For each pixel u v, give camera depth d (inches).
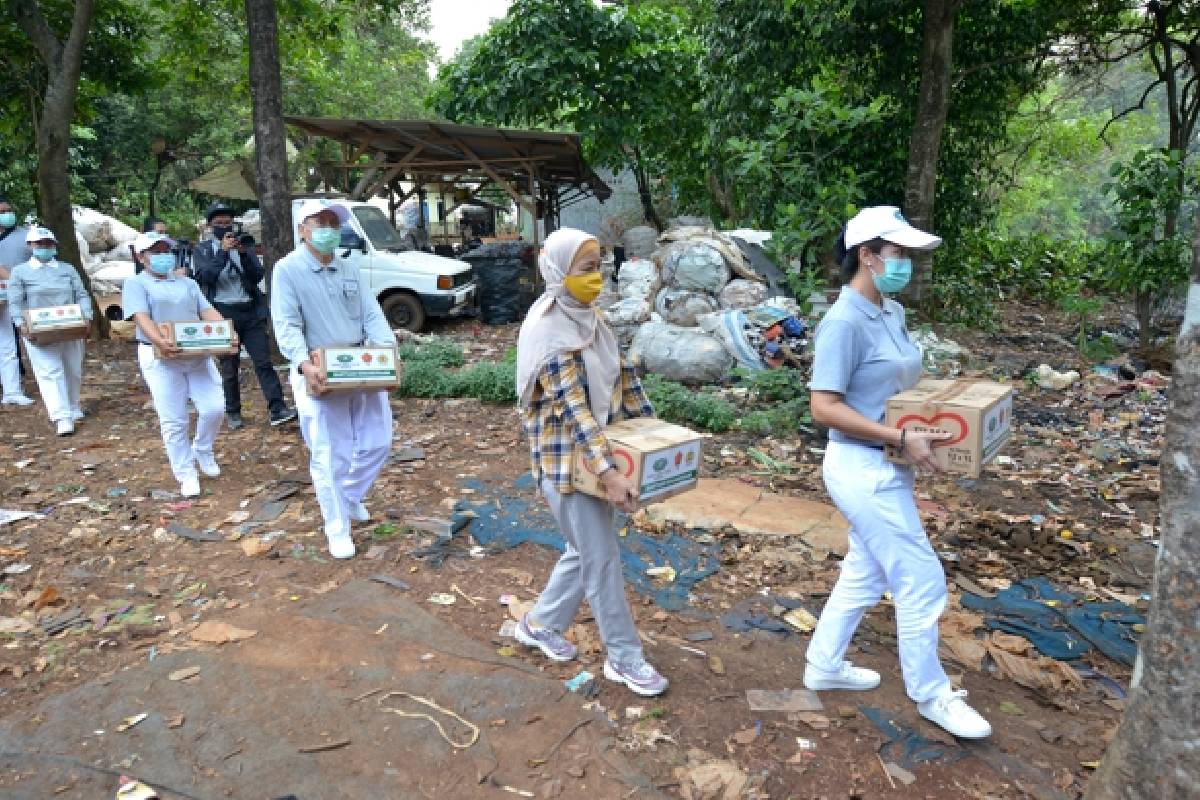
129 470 248.7
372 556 183.3
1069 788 115.5
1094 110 1220.5
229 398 296.5
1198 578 83.7
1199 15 502.0
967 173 527.5
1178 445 85.5
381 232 530.0
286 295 177.2
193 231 1042.1
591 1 621.9
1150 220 393.1
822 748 121.4
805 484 236.1
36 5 456.8
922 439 109.8
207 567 178.9
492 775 114.1
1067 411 322.3
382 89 1026.7
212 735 120.9
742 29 491.8
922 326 407.5
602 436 114.3
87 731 121.6
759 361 331.9
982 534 206.2
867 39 476.7
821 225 310.7
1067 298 452.1
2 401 339.0
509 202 1164.5
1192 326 84.5
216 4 540.1
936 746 122.3
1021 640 156.4
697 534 199.6
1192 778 84.9
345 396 181.2
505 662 140.9
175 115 1104.2
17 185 744.3
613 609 127.0
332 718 124.9
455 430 287.1
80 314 283.0
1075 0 488.1
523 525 201.2
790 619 160.4
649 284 377.1
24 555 185.0
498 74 637.9
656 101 645.9
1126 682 146.3
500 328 527.2
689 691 134.9
